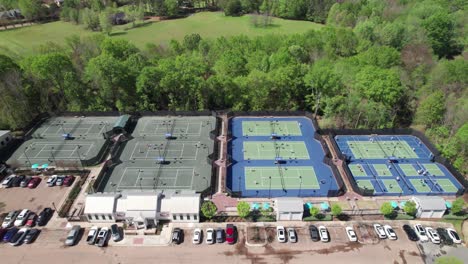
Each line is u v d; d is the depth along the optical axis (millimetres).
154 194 82938
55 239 78562
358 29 183125
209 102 135875
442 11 196000
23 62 130000
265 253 75562
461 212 85625
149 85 130000
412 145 114562
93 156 106625
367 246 77188
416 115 124812
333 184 96625
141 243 77688
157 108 136625
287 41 169875
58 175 98312
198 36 179750
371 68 127812
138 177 97562
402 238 79000
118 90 131250
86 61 155875
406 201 88500
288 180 98188
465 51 180750
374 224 81812
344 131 119250
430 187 95625
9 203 88500
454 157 105438
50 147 110625
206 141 114750
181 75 127250
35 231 79500
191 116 129875
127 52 155750
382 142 116000
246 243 77750
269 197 91000
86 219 82875
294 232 79062
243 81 129000
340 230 81125
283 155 109250
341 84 129000
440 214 83875
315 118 129750
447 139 113375
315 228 80375
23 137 114375
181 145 112375
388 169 103188
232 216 84438
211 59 164875
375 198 90750
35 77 124188
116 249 76250
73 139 115125
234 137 118375
